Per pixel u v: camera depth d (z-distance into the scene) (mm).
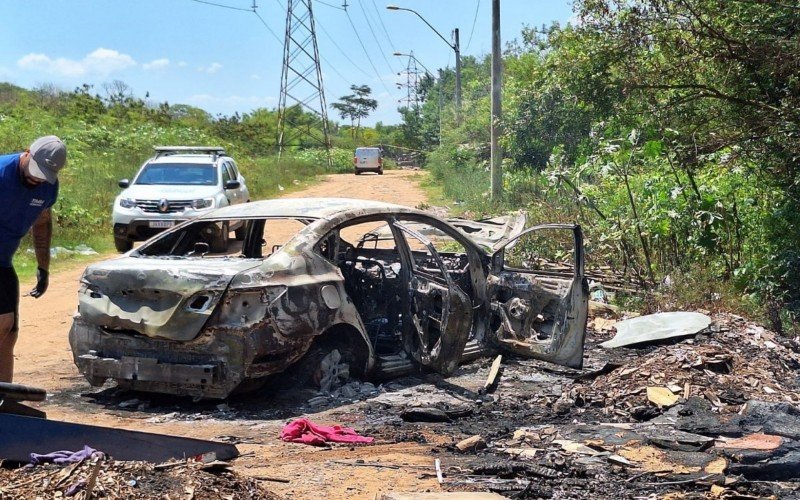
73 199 23953
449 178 38062
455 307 7703
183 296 6816
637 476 5285
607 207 15539
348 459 5621
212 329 6785
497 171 25188
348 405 7258
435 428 6590
